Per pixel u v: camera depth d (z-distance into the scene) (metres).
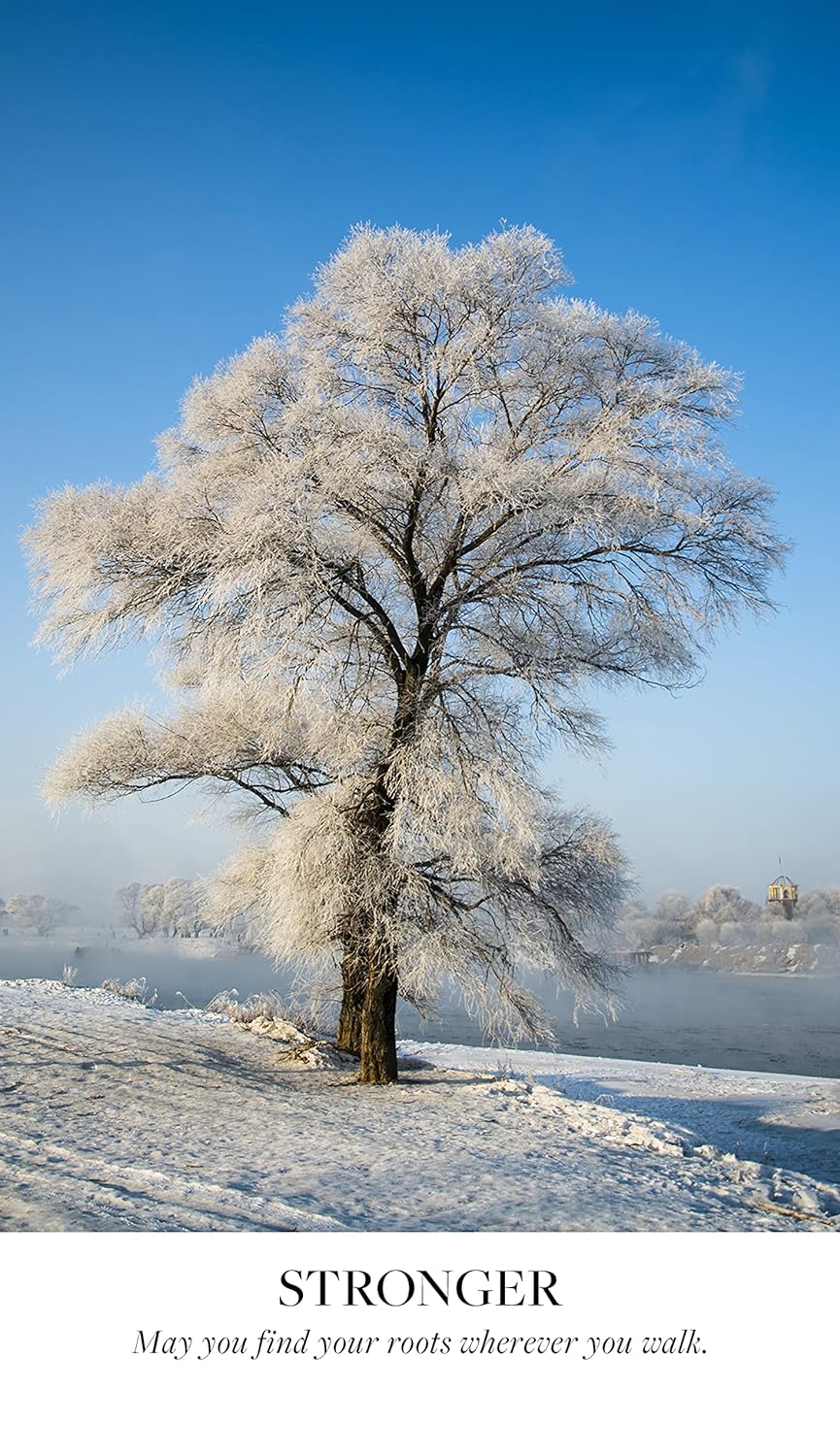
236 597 14.73
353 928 16.06
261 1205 8.82
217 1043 19.50
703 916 122.62
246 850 19.84
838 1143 17.95
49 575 16.75
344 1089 15.99
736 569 16.67
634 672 17.30
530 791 15.25
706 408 15.84
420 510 15.59
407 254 15.55
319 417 15.20
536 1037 17.22
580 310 15.98
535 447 16.22
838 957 104.88
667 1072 27.47
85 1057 16.41
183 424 17.20
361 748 16.05
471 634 16.38
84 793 18.48
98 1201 8.52
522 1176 10.65
